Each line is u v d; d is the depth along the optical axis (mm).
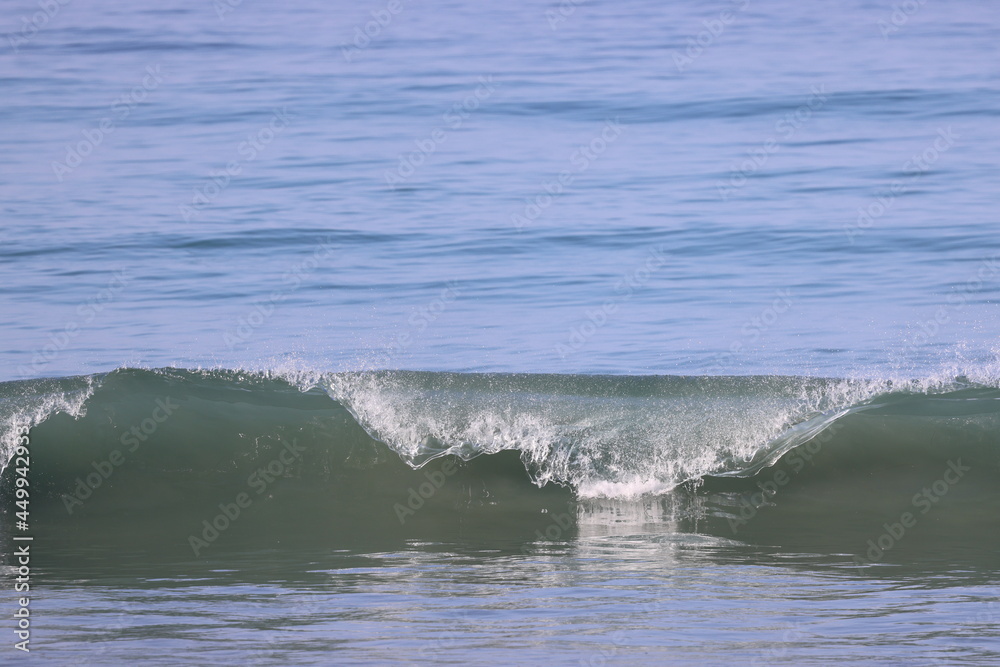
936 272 45625
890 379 34312
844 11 111250
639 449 31250
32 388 33969
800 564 24906
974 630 20234
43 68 89188
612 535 27719
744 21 106438
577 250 50344
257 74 87188
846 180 59938
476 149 67688
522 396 33281
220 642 19891
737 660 18797
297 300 44344
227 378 34594
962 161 62250
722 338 39406
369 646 19625
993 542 26625
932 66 85625
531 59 90875
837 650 19234
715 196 57875
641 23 105625
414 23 106812
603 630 20406
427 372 34781
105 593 23062
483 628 20594
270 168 63906
